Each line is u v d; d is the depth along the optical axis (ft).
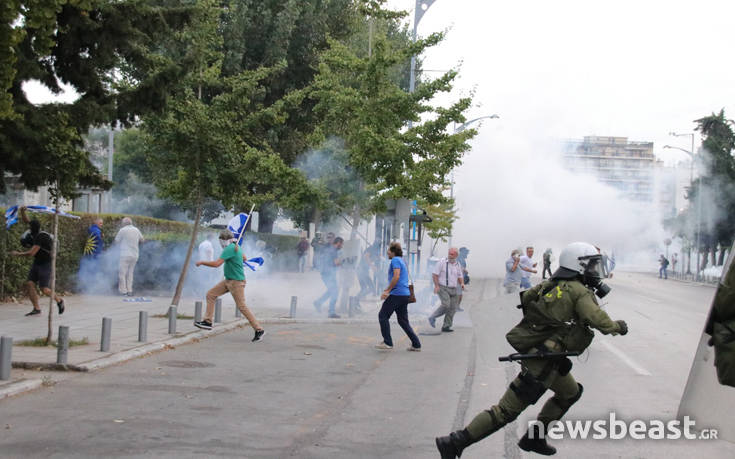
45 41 29.71
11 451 19.66
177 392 28.14
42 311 51.83
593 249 18.72
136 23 40.19
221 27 108.47
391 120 64.85
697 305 92.07
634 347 45.60
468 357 40.32
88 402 25.81
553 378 18.34
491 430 18.65
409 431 23.43
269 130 110.52
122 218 75.87
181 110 50.14
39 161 35.09
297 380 31.91
